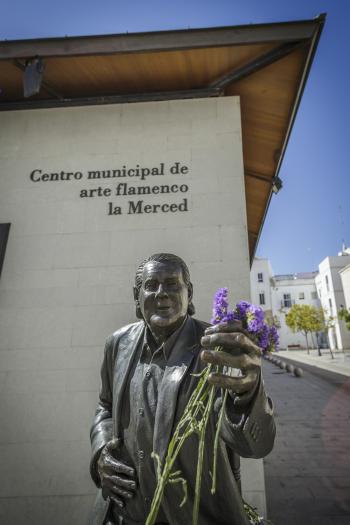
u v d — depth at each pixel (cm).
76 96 455
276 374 1625
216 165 395
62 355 348
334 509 356
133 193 396
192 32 375
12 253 386
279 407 888
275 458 519
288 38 365
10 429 329
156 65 403
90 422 326
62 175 413
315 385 1241
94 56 386
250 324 116
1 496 312
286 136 517
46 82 432
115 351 172
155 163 404
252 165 609
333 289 3941
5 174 420
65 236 388
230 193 382
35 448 322
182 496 126
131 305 358
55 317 360
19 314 364
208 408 113
